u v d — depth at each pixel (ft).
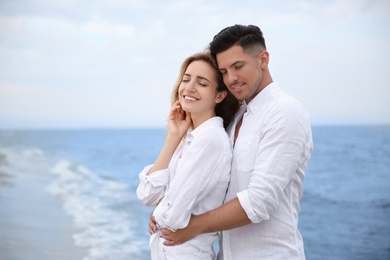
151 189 6.94
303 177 6.63
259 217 6.16
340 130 117.08
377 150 84.53
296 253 6.54
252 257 6.52
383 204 44.86
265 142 6.29
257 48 6.52
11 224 31.53
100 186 54.34
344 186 55.36
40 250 25.44
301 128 6.24
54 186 51.47
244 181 6.51
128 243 27.58
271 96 6.59
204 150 6.40
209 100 6.98
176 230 6.43
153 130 176.55
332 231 34.91
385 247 30.73
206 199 6.64
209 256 6.81
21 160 78.28
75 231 30.22
